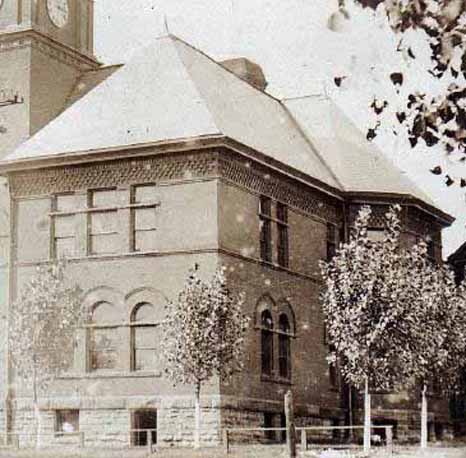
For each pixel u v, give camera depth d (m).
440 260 47.69
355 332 31.36
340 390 41.94
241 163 35.75
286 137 43.31
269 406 36.00
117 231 35.75
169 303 32.69
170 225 34.75
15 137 40.28
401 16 5.38
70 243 36.75
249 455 27.88
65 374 35.34
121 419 34.28
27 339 34.59
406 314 31.56
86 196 36.44
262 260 36.84
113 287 35.34
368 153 46.31
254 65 49.19
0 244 38.59
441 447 33.62
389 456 28.41
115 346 35.09
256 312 36.06
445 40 5.43
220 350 31.12
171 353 31.30
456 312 34.94
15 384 36.41
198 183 34.53
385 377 31.41
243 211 35.81
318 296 40.78
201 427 32.88
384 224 43.28
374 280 31.52
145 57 39.91
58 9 42.66
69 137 37.50
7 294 37.38
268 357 37.03
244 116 40.09
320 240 41.56
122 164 35.91
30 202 37.59
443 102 5.90
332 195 42.06
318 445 32.84
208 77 40.44
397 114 6.01
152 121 36.19
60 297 35.25
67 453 29.75
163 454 28.42
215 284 31.55
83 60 43.56
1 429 36.28
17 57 40.78
